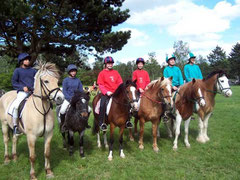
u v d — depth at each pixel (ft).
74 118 15.46
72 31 35.76
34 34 34.27
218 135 21.71
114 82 18.12
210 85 19.38
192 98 17.57
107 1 40.91
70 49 44.75
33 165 12.60
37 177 12.91
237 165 14.30
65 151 17.57
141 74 21.16
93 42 37.83
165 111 19.21
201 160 15.53
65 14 33.73
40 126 12.23
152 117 17.38
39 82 12.13
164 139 20.98
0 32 35.91
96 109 17.89
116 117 15.65
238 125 25.88
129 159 15.98
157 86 16.85
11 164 14.70
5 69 127.54
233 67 168.86
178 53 97.09
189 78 22.20
